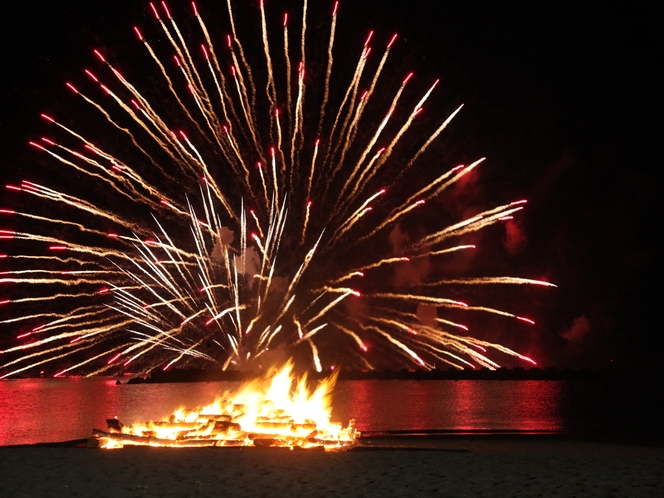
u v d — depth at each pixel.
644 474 9.34
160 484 8.68
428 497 8.05
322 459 10.51
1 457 10.59
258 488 8.50
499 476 9.25
